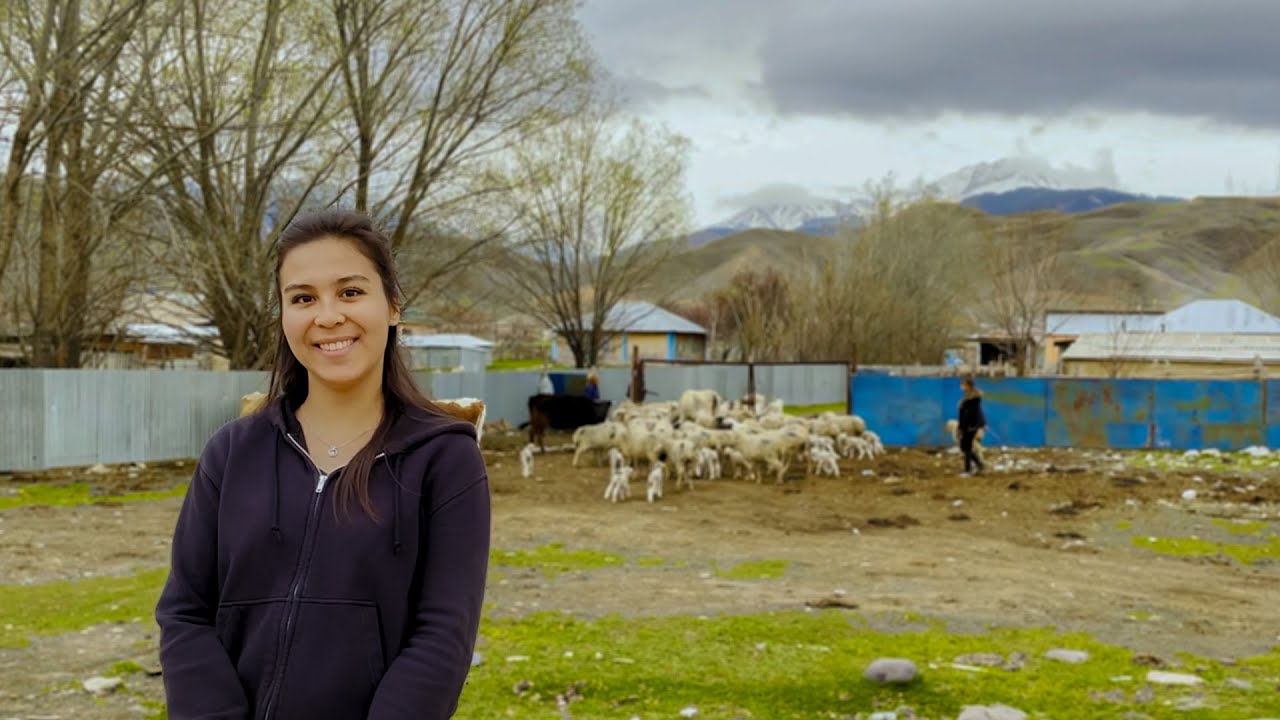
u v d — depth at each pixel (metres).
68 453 18.31
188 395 20.19
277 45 22.61
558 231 37.56
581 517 14.45
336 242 2.28
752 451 18.34
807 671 6.69
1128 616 8.57
